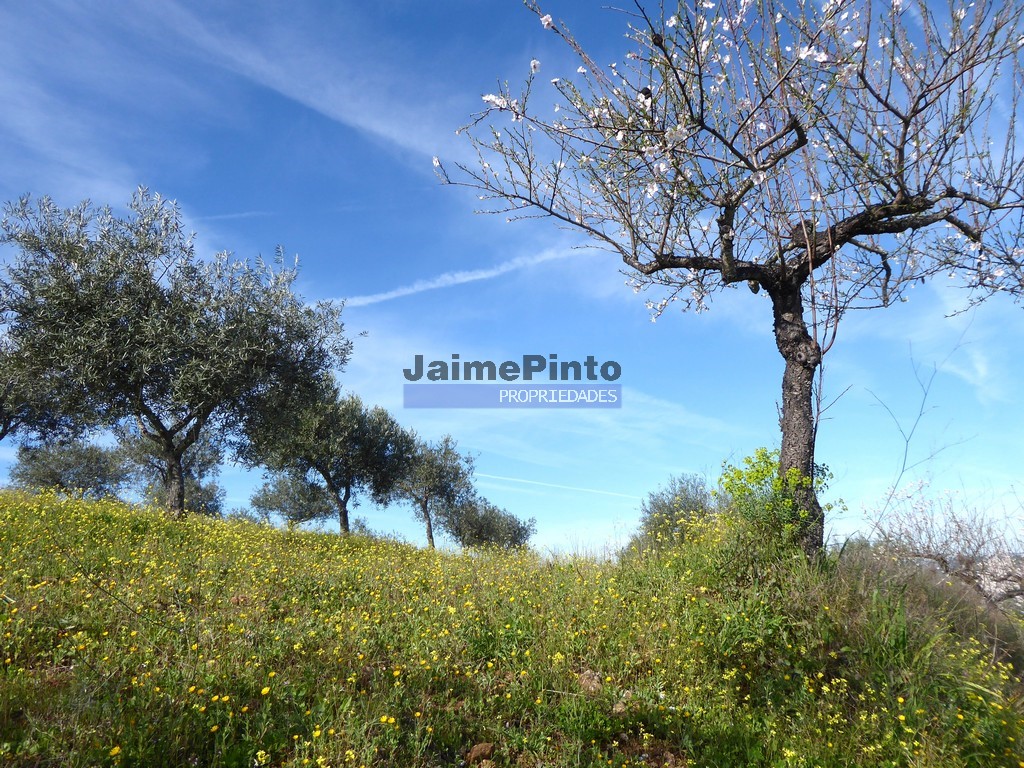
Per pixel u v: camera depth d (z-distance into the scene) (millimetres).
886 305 6820
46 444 15266
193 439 13344
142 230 12805
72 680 3898
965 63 5117
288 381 14039
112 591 5781
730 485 6590
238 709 3807
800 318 6586
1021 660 6309
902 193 5879
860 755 4219
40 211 12422
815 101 5254
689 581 6477
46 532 7773
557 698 4551
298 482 23094
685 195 5945
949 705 4750
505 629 5496
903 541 7453
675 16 4945
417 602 6234
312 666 4480
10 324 12117
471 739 3986
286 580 6809
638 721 4348
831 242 6176
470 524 24688
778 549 6203
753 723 4520
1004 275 6113
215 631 5008
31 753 3158
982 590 7289
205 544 8648
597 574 7180
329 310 14578
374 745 3549
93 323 11797
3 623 4590
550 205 6266
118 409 12203
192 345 12500
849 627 5484
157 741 3434
